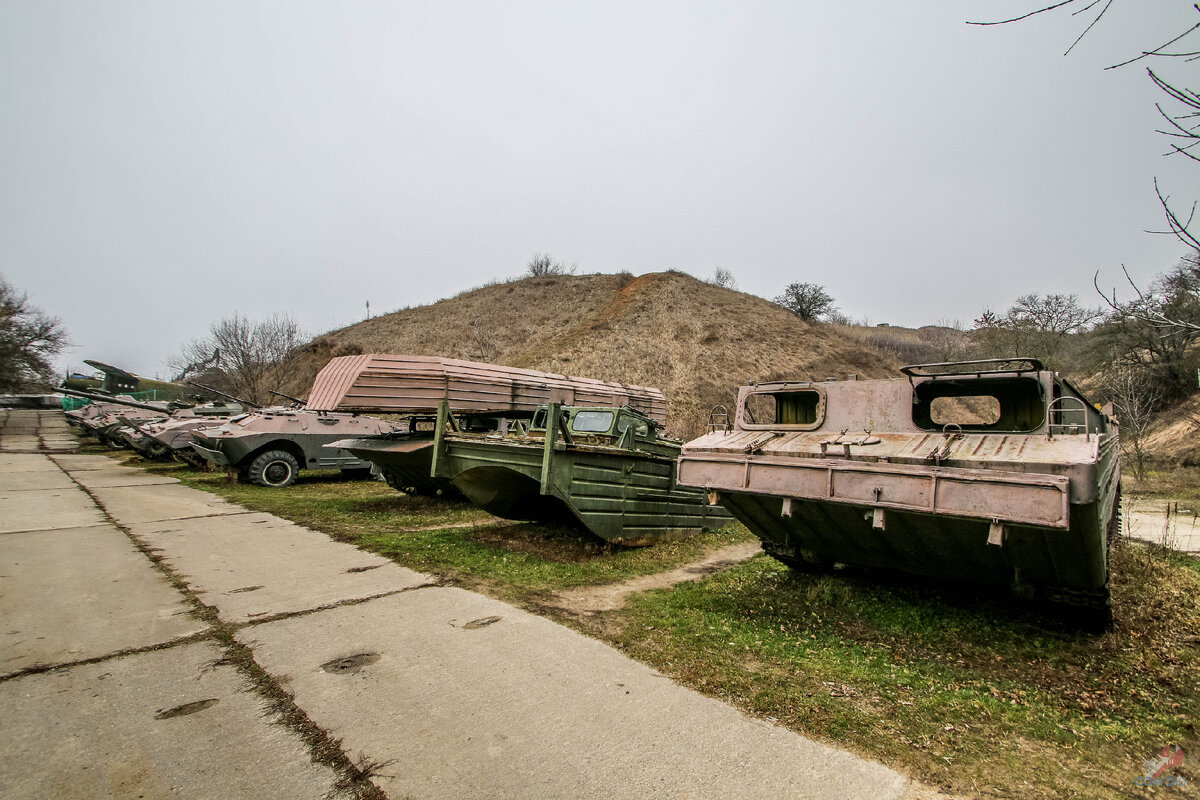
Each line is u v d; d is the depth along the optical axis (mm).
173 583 5332
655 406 13961
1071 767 2658
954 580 4852
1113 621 4539
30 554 6395
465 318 46219
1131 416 18281
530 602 4984
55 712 3018
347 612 4602
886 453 4117
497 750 2711
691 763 2627
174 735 2809
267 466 13172
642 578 6109
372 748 2717
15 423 34969
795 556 5652
